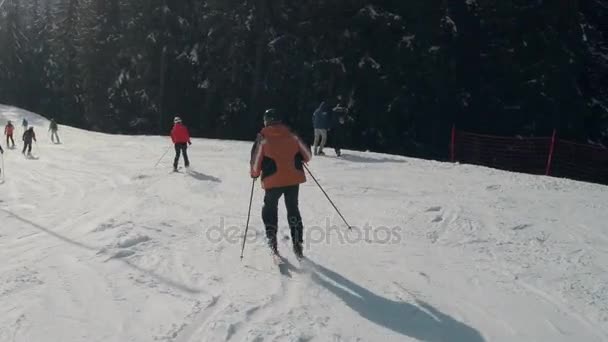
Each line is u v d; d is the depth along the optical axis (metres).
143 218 7.66
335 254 5.77
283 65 33.19
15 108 49.31
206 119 36.38
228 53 34.41
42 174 15.40
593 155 22.70
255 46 34.91
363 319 4.09
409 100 29.95
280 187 5.30
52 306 4.28
